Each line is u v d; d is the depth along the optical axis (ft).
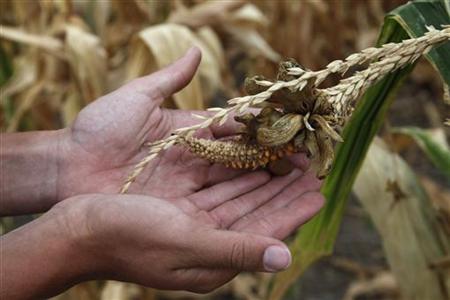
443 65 2.63
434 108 6.57
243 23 4.69
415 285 3.41
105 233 2.66
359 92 2.48
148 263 2.68
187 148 2.93
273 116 2.72
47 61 4.40
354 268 4.85
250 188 2.97
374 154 3.54
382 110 2.95
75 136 3.15
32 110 4.63
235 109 2.46
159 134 3.14
